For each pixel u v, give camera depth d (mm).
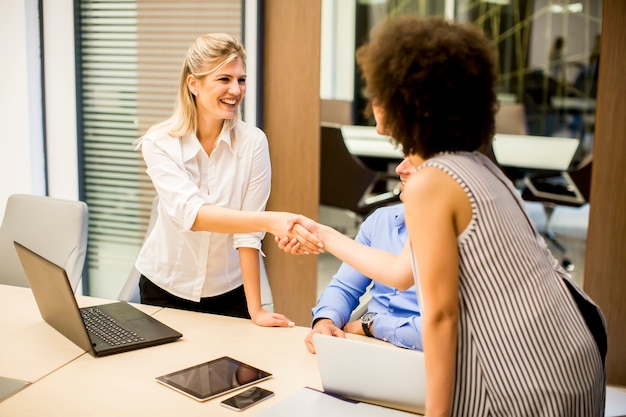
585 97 7203
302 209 3484
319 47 3324
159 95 3711
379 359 1490
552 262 1365
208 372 1707
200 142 2297
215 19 3506
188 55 2186
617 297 3203
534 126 7430
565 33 7184
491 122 1284
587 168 5219
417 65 1224
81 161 3910
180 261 2355
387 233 2166
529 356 1260
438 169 1239
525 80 7395
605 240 3180
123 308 2176
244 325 2102
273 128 3469
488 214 1234
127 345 1862
